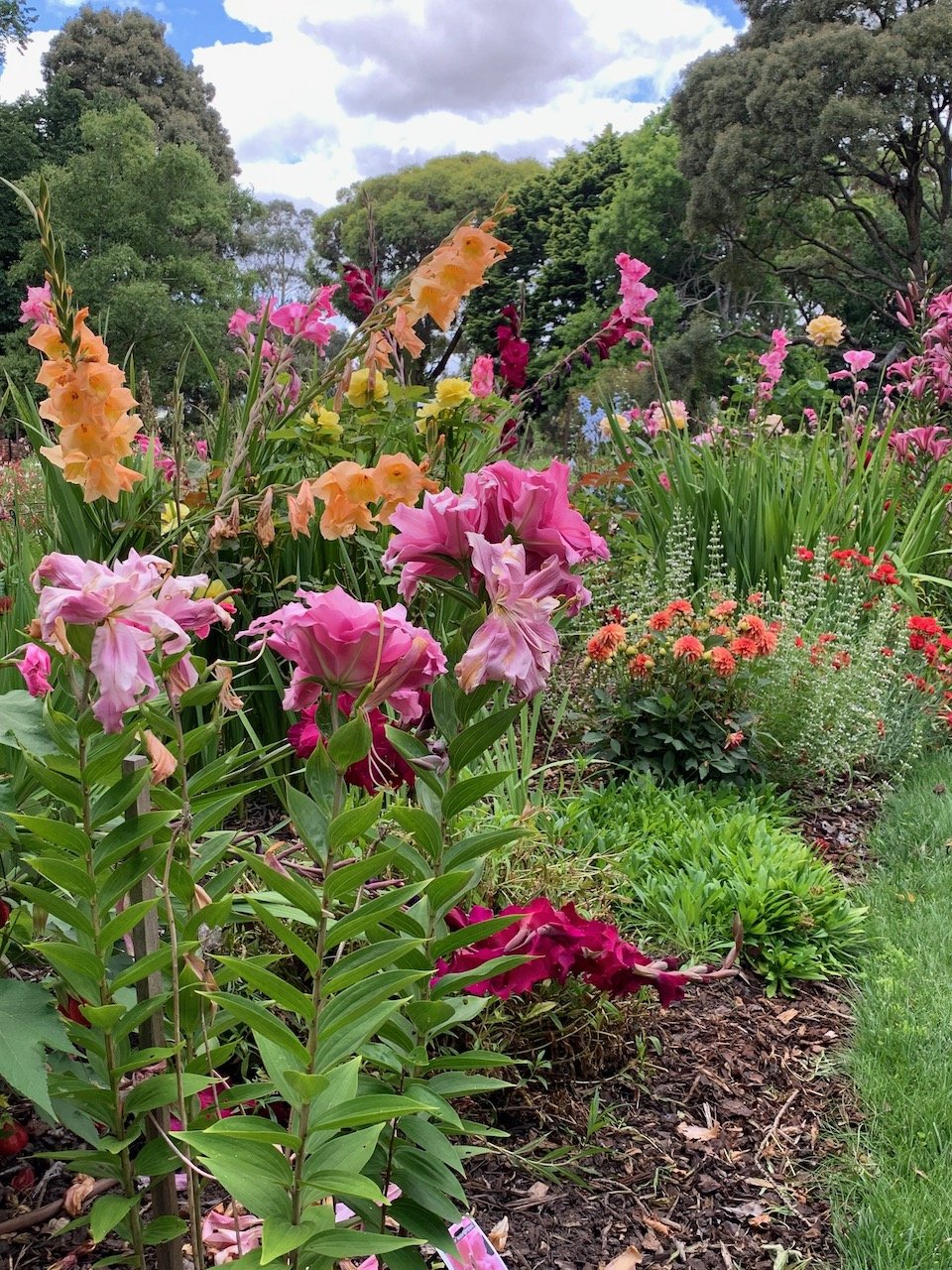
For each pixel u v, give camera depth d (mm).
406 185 46500
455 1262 1560
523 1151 2135
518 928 2078
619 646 4344
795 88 25250
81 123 30969
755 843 3512
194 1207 1331
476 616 1332
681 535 5715
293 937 1113
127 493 3287
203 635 1346
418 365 4547
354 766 1620
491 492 1354
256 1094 1381
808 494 5973
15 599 2850
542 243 42656
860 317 30891
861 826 4215
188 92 46344
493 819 3061
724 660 4141
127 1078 1766
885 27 27172
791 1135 2330
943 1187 2139
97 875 1265
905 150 26906
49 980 1622
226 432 3695
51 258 1626
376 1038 1881
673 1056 2574
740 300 33438
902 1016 2750
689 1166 2201
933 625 4926
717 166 26672
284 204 37375
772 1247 1998
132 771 1285
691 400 26469
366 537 3600
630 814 3703
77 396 1717
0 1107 1735
